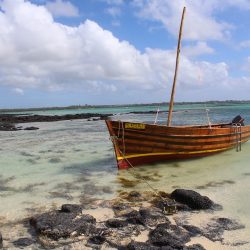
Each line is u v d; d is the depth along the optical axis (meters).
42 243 7.12
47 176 13.53
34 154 18.98
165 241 6.86
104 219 8.44
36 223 7.82
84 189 11.54
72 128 38.06
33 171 14.49
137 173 13.89
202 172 13.87
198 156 16.78
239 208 9.21
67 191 11.30
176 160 16.05
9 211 9.31
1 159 17.53
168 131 14.95
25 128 38.53
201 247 6.78
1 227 8.13
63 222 7.72
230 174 13.42
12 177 13.43
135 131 14.32
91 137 26.89
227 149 18.92
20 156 18.39
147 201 9.97
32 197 10.66
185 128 15.44
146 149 14.78
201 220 8.34
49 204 9.91
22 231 7.84
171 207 8.88
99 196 10.64
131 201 9.99
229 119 46.44
